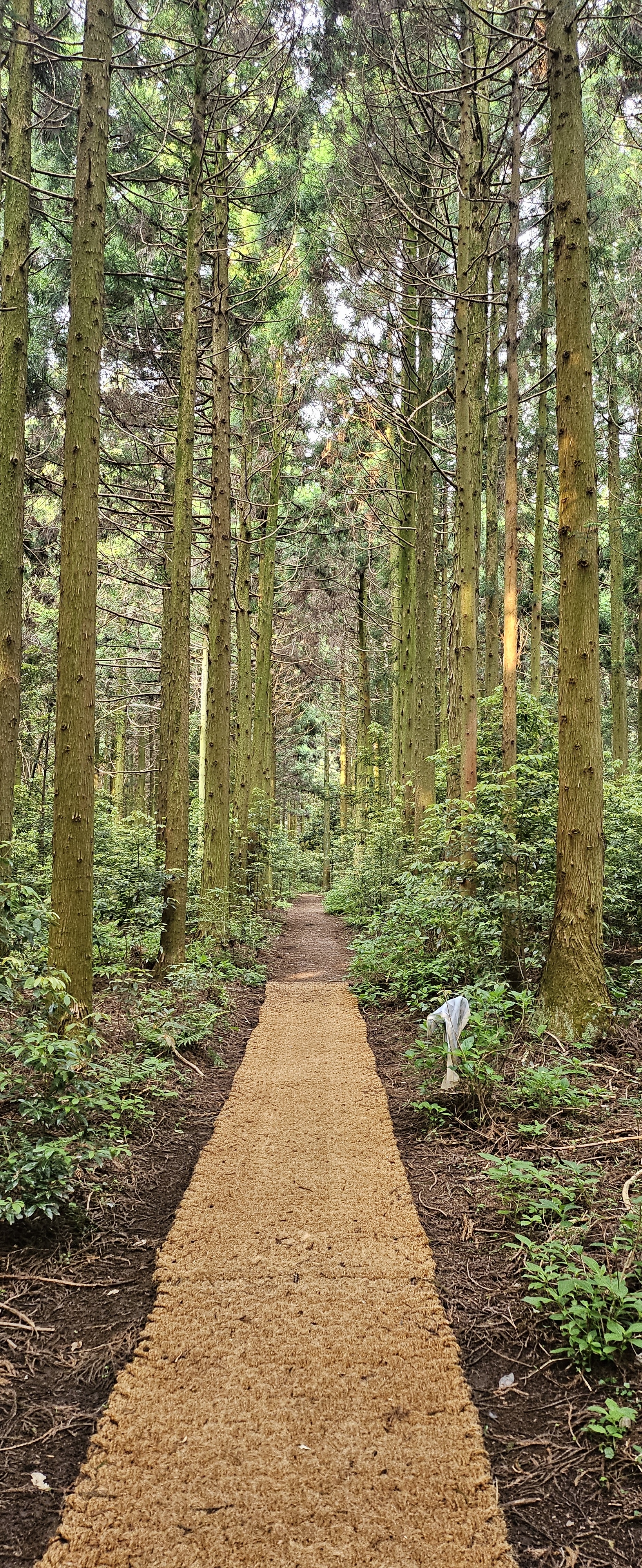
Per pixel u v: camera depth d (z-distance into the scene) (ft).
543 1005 17.60
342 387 38.22
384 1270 11.02
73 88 27.22
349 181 28.91
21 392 21.65
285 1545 6.79
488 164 26.84
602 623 59.67
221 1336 9.62
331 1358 9.22
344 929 51.75
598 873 17.43
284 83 27.50
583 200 16.93
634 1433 7.91
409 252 31.17
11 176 17.99
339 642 74.69
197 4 25.58
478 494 26.53
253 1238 11.91
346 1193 13.29
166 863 26.61
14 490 21.42
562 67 16.88
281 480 49.85
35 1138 12.86
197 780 73.61
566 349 17.06
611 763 33.40
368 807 57.16
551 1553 6.78
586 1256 9.55
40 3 26.32
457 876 22.36
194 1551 6.74
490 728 28.89
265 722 53.31
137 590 53.72
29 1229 11.63
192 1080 19.21
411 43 25.48
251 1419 8.26
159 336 34.53
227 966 30.91
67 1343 9.57
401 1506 7.20
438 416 41.24
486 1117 15.11
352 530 51.26
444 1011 15.97
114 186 25.21
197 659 53.57
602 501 51.16
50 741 58.03
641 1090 14.87
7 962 12.85
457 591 28.25
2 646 21.31
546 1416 8.35
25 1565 6.66
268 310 37.06
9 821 21.57
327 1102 17.66
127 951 26.27
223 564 32.35
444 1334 9.66
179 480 26.53
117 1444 7.93
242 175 34.42
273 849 58.90
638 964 21.71
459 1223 12.17
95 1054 16.49
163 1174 14.21
